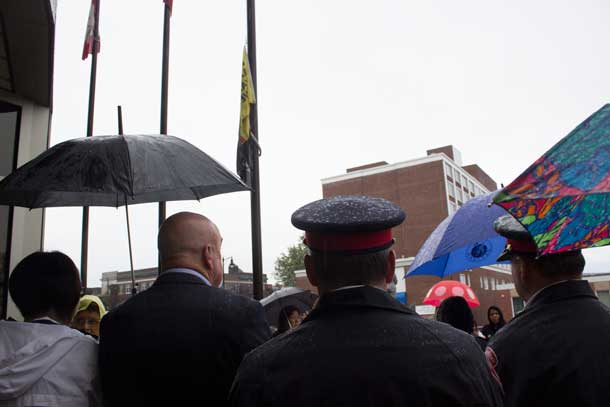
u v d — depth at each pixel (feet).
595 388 5.86
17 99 23.26
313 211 5.07
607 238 5.31
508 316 170.50
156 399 6.51
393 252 5.10
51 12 18.33
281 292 22.24
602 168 4.98
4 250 20.97
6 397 6.46
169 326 6.63
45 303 7.33
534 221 5.13
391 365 4.37
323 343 4.61
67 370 6.81
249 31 17.97
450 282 30.66
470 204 10.49
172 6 26.22
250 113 17.57
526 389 6.22
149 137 9.31
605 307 6.61
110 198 11.27
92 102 33.19
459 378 4.40
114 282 187.93
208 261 7.46
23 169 8.69
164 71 25.62
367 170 191.31
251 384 4.70
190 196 11.25
